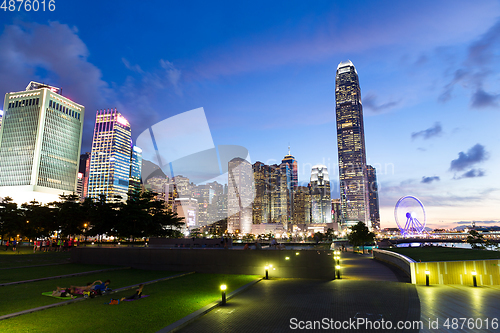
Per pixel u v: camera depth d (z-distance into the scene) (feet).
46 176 606.96
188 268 88.79
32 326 33.99
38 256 127.13
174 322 35.35
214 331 33.73
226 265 85.46
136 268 93.66
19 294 50.57
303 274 78.33
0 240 256.93
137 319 36.86
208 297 50.34
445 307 44.27
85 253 101.19
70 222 221.46
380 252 130.93
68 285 59.93
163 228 200.85
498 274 64.23
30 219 245.86
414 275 66.90
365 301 48.47
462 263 65.72
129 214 196.95
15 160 601.21
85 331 32.45
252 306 45.32
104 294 51.26
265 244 107.24
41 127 607.37
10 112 626.23
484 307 44.24
